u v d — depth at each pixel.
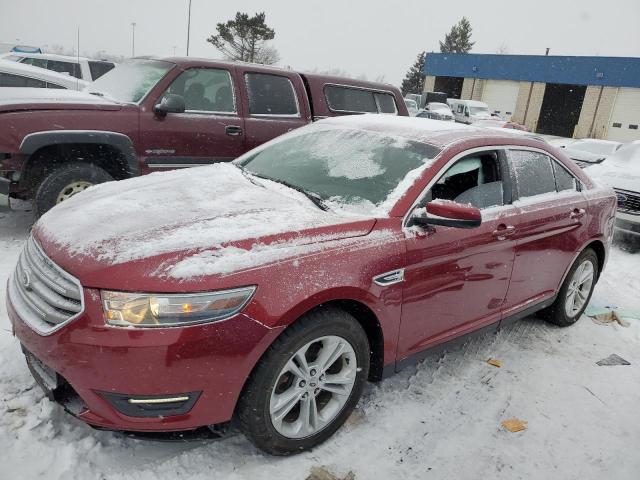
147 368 2.16
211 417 2.34
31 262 2.56
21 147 4.71
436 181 3.12
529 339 4.24
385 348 2.88
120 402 2.21
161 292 2.18
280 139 4.06
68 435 2.61
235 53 44.03
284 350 2.40
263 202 2.96
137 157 5.39
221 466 2.54
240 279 2.28
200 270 2.25
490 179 3.53
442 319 3.19
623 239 7.92
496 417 3.16
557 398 3.44
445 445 2.86
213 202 2.92
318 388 2.64
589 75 32.84
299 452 2.66
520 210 3.57
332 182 3.27
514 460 2.82
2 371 3.02
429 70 42.06
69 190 5.09
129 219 2.64
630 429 3.21
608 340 4.39
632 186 7.38
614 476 2.79
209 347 2.22
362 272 2.61
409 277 2.86
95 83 6.36
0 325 3.48
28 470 2.37
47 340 2.25
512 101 37.44
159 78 5.57
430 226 2.96
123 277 2.20
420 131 3.52
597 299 5.35
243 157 4.02
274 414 2.49
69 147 5.14
